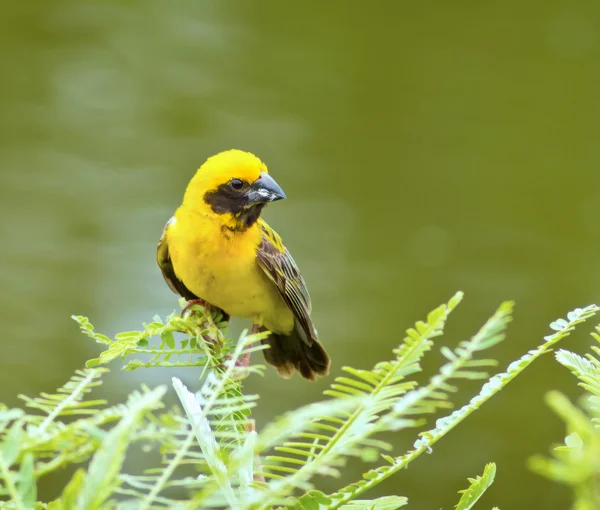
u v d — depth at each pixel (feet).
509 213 65.16
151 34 86.58
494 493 37.99
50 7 89.04
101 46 83.25
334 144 73.51
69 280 51.21
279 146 71.15
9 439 6.46
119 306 49.03
